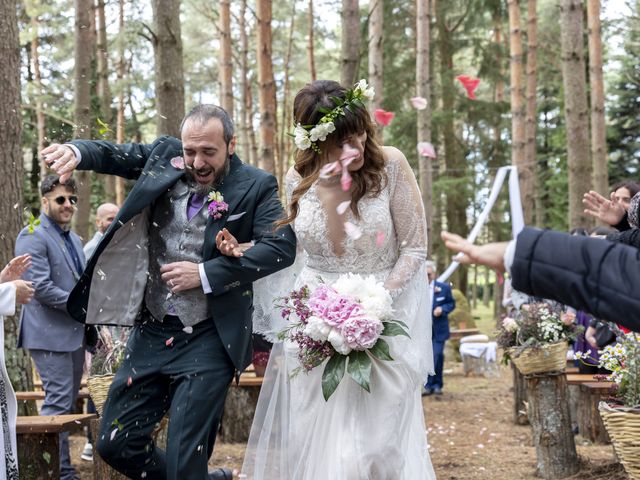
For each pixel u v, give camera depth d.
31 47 22.41
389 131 22.70
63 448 5.61
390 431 3.72
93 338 5.30
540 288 1.91
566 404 6.01
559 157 25.70
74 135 4.11
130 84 19.59
